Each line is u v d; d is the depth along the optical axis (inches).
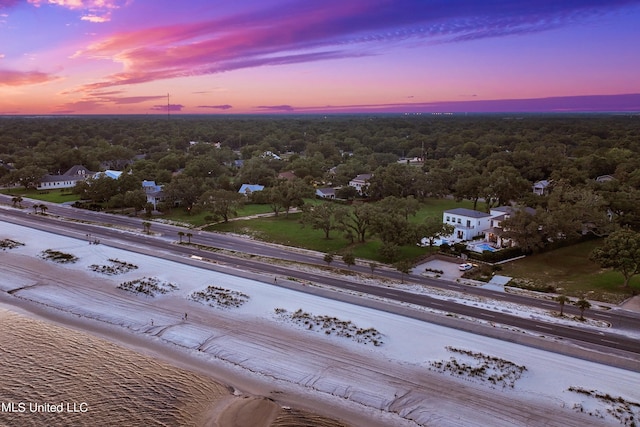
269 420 1524.4
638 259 2468.0
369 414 1562.5
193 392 1672.0
